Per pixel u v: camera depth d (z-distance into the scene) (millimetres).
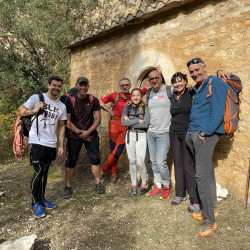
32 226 3031
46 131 3184
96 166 3877
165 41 3852
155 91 3506
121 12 6582
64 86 7297
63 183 4391
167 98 3385
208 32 3244
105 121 5094
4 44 8977
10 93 9898
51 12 7434
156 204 3375
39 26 7422
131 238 2672
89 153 3846
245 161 2939
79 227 2951
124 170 4875
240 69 2951
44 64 9141
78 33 7398
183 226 2818
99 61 5398
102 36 5191
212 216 2600
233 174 3094
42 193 3387
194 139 2635
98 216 3176
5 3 8125
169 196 3574
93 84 5664
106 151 5184
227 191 3145
